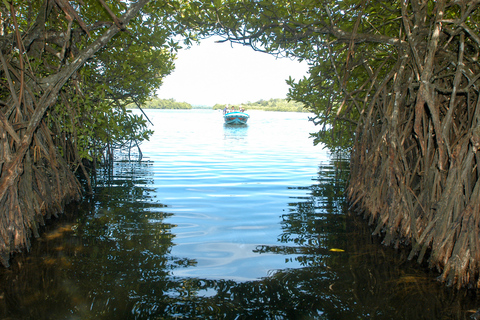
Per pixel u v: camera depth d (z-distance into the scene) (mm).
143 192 6703
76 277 3203
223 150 13523
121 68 8492
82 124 6172
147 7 6414
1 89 4492
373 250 4027
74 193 5965
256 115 66938
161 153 12469
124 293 2938
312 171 9383
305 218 5219
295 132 24828
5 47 4305
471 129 3480
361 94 7109
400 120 5016
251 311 2703
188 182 7656
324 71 7227
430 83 4121
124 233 4410
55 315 2613
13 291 2955
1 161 3686
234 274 3320
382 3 5277
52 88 4328
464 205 3463
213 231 4551
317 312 2713
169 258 3664
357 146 6316
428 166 4203
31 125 4043
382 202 4855
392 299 2924
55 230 4504
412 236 3957
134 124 9859
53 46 5742
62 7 4035
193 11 6129
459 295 3021
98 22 5223
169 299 2848
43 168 5086
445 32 4605
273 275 3320
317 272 3400
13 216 3758
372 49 6375
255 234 4469
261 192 6840
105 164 9008
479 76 3746
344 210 5707
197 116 54156
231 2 5934
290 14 5953
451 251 3432
